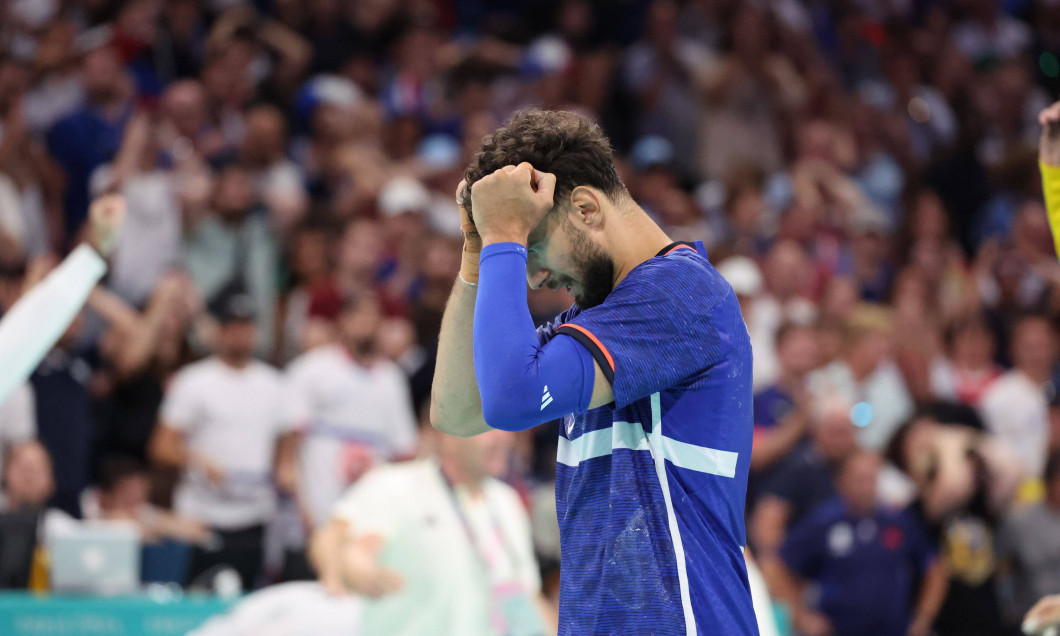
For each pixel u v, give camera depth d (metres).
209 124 32.97
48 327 9.20
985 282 35.22
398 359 26.47
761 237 33.94
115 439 23.62
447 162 34.03
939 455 23.97
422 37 38.19
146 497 22.14
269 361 27.23
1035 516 23.83
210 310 26.80
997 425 28.36
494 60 39.81
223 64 33.75
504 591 17.33
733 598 7.70
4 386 9.02
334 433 23.81
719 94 40.06
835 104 42.69
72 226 28.83
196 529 21.72
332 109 33.66
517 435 23.98
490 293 7.44
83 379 23.02
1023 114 48.19
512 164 7.91
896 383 27.05
